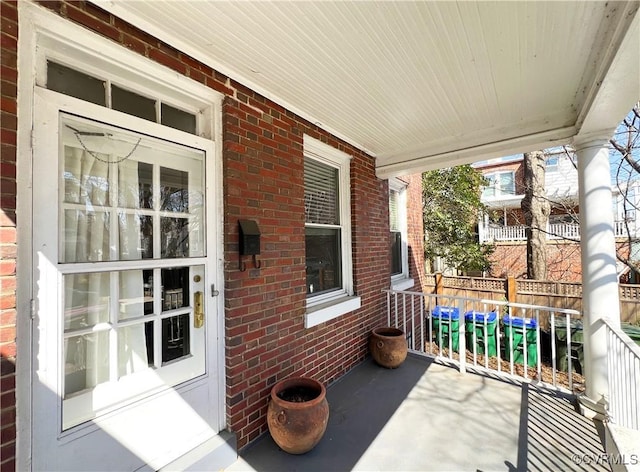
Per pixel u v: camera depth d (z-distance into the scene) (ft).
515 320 16.39
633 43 4.95
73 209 5.08
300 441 6.53
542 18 5.27
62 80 5.03
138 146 5.94
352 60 6.57
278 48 6.17
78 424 4.95
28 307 4.37
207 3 4.93
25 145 4.37
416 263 19.49
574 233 32.99
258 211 7.73
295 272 8.83
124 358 5.65
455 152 11.30
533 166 24.07
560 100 8.41
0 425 3.93
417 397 9.36
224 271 6.99
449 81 7.41
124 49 5.33
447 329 18.17
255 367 7.46
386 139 11.48
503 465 6.48
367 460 6.68
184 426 6.25
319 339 9.75
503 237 41.11
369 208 13.14
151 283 6.06
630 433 6.41
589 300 8.62
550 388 9.74
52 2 4.53
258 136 7.82
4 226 4.01
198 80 6.47
